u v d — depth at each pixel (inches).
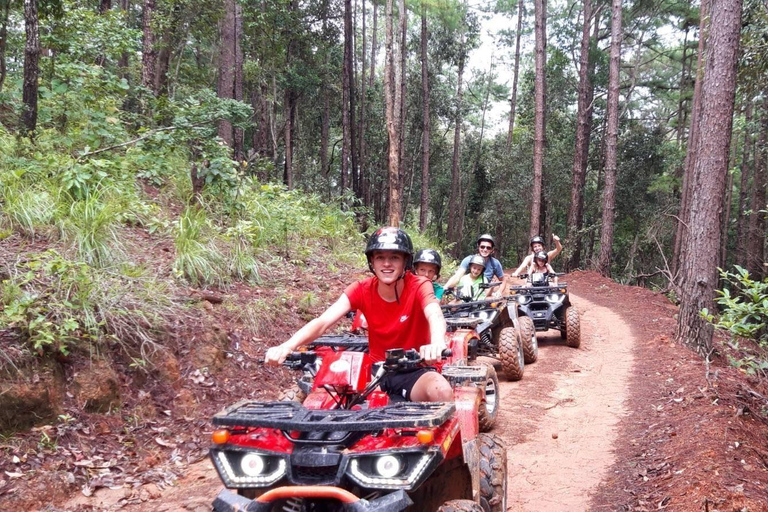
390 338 148.4
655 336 445.7
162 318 260.8
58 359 215.6
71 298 239.5
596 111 1593.3
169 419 232.4
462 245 1882.4
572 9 1587.1
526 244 1754.4
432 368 149.6
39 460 188.2
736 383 301.7
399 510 108.5
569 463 217.3
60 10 416.2
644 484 192.5
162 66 665.6
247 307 317.4
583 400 296.2
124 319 245.3
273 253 432.5
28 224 285.1
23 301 215.2
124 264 288.5
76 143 409.4
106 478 193.3
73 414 209.3
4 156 334.3
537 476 206.4
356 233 647.8
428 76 1491.1
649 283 1412.4
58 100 421.1
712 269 369.7
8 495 172.2
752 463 194.5
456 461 138.1
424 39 1290.6
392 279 144.3
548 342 450.3
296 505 118.4
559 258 1656.0
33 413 199.5
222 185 421.7
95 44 474.3
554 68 1578.5
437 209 1957.4
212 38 765.9
